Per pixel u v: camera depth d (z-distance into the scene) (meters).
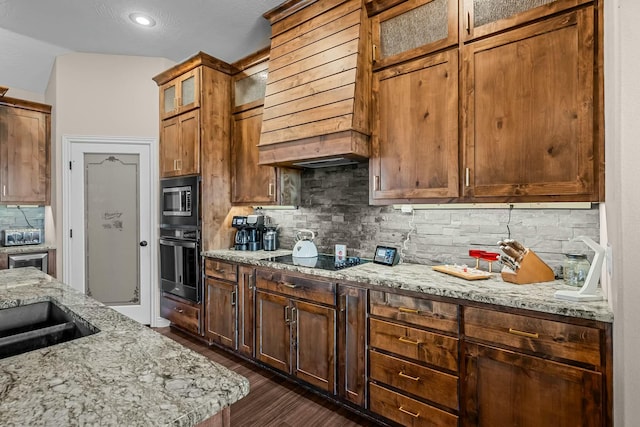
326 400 2.27
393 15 2.18
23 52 3.41
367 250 2.72
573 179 1.56
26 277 1.94
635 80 1.07
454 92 1.92
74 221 3.58
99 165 3.64
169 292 3.50
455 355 1.68
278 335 2.51
